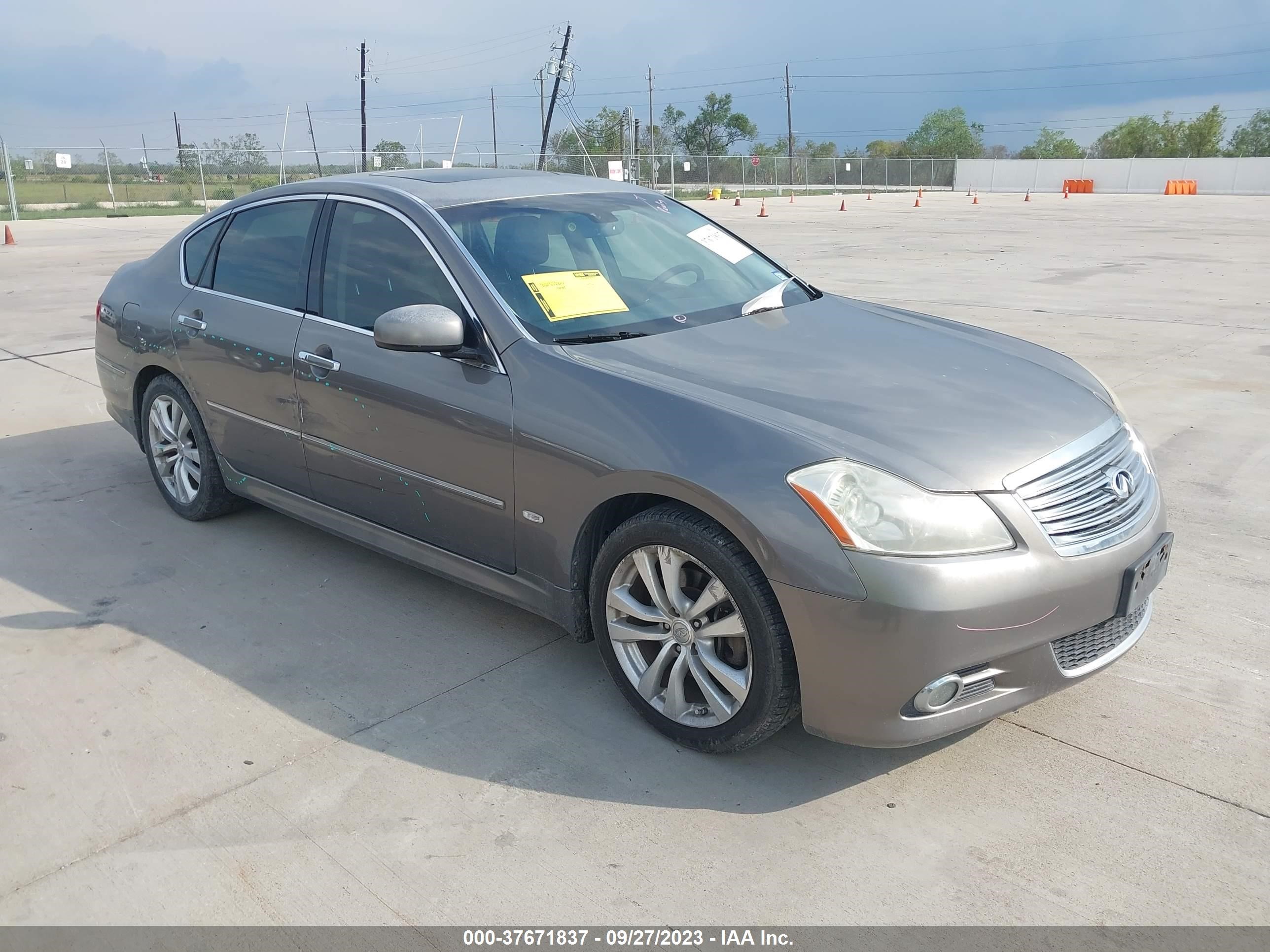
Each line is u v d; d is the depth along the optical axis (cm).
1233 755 284
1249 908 228
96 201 3531
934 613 240
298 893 239
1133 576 268
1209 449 551
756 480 256
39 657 351
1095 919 226
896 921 227
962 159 6172
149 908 236
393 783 279
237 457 432
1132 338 848
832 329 349
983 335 371
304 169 3762
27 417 654
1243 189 5081
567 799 271
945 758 286
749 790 274
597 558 301
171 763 290
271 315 399
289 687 329
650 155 4647
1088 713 306
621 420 285
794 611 251
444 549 351
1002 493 253
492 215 364
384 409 347
